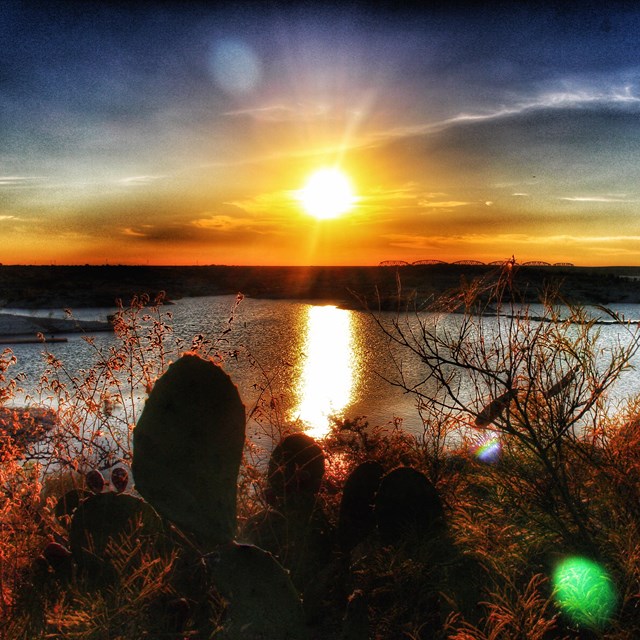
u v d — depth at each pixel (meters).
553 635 2.10
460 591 2.35
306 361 17.55
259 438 3.94
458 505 2.86
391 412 8.51
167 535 2.48
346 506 2.70
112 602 2.20
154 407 2.10
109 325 34.44
